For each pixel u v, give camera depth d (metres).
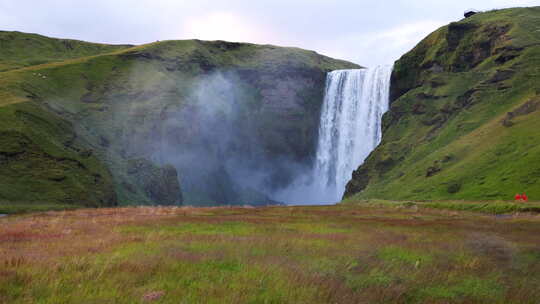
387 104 183.75
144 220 32.44
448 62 160.88
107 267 12.16
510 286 12.33
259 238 20.89
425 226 32.50
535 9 168.50
